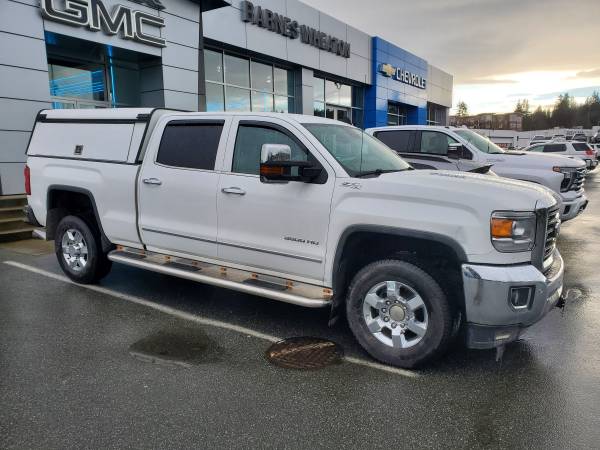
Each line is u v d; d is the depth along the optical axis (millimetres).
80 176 5699
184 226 4898
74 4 10852
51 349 4148
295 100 20547
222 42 16016
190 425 3049
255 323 4789
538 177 8539
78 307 5195
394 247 4113
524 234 3504
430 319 3658
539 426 3068
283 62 19312
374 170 4293
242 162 4562
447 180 3852
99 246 5820
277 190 4262
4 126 9859
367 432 3002
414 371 3793
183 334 4500
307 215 4113
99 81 13156
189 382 3596
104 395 3393
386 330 3932
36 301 5371
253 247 4457
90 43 11617
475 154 8938
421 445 2883
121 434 2945
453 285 3697
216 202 4625
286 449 2830
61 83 12414
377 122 26000
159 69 13320
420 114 31828
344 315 5016
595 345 4293
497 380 3658
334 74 22188
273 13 17875
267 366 3865
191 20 13844
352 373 3756
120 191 5336
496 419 3148
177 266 5027
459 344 4293
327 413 3203
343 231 3932
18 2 9922
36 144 6227
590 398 3406
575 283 6191
